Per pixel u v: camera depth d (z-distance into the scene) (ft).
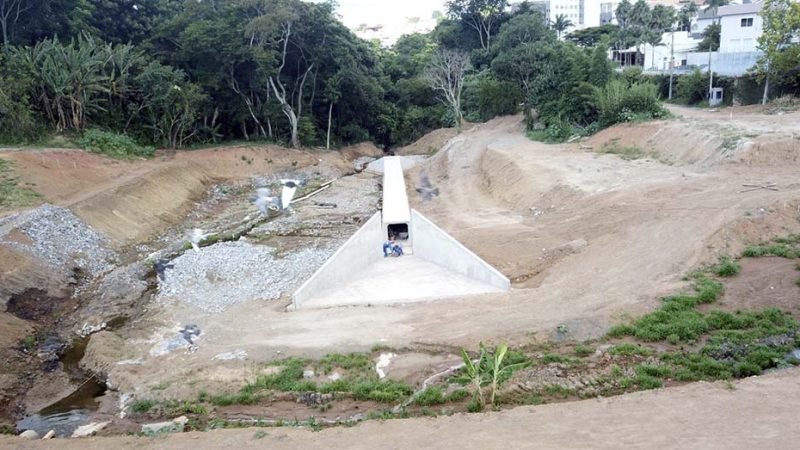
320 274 68.80
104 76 137.08
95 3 162.40
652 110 133.49
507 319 56.03
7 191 95.09
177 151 152.46
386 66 262.47
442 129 219.61
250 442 36.52
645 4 261.03
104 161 123.54
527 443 32.86
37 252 78.84
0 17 137.69
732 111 143.33
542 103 167.84
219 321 63.52
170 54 167.73
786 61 140.67
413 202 125.08
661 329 50.78
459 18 274.77
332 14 189.37
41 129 125.90
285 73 190.08
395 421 38.63
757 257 63.21
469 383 45.55
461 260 72.23
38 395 51.11
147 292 75.41
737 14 204.03
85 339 62.75
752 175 83.76
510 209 104.42
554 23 305.32
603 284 61.46
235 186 147.84
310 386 47.42
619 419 35.53
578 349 49.47
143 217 106.73
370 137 232.94
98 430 44.37
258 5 163.12
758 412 34.78
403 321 58.54
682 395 38.70
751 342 48.24
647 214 76.64
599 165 110.32
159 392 48.49
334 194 141.59
